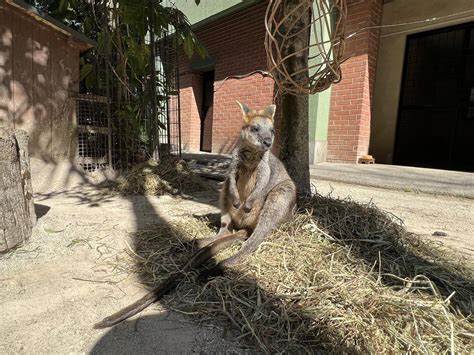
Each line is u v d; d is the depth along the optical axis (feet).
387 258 7.53
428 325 5.31
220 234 8.94
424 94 24.12
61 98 15.49
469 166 22.99
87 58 19.07
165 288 6.23
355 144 23.66
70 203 12.61
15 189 8.11
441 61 23.16
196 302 5.92
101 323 5.32
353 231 8.49
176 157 18.42
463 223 11.64
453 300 6.15
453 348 4.88
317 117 23.80
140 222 10.30
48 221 10.00
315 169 21.20
